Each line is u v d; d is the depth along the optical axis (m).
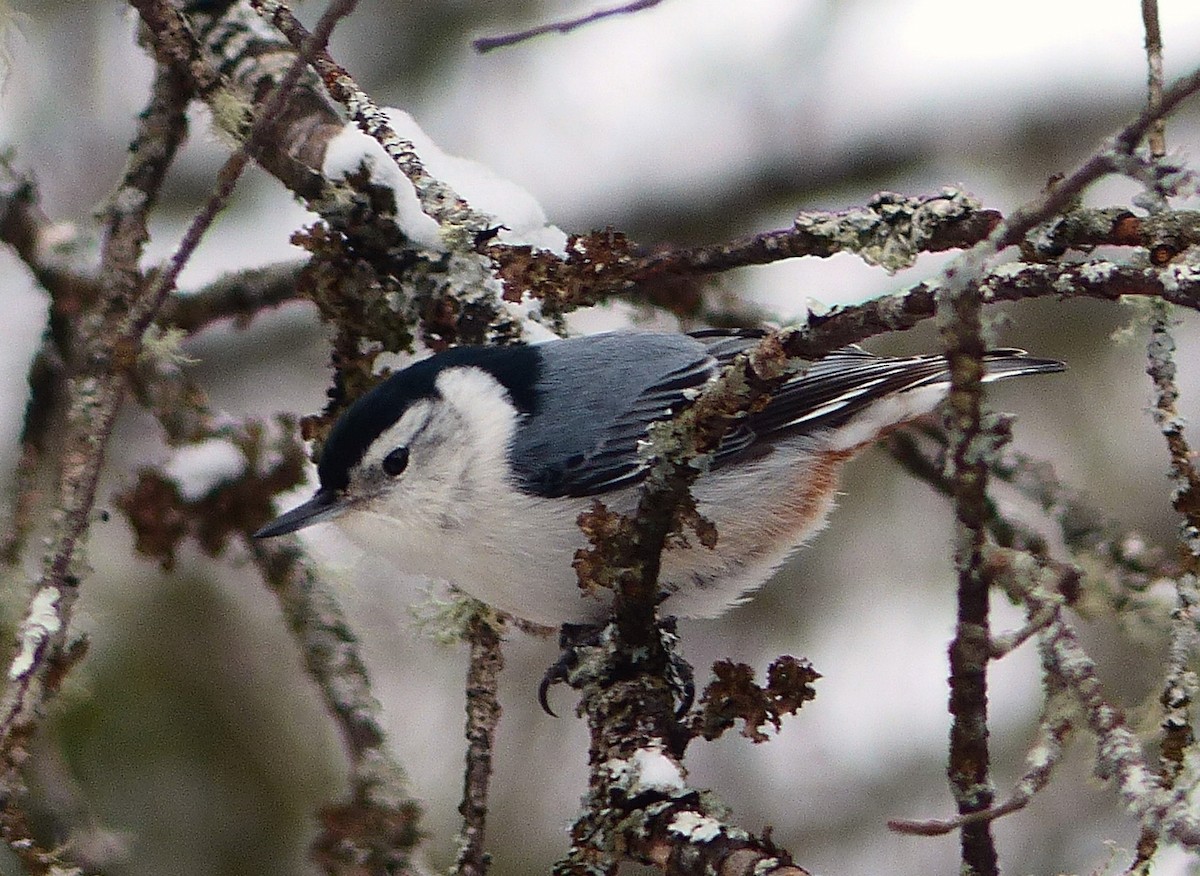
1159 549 8.57
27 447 8.16
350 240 7.72
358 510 7.40
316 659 7.62
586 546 7.20
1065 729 5.29
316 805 9.49
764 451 7.57
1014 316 10.84
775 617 10.68
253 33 8.14
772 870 5.09
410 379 7.43
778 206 11.53
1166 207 5.10
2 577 7.82
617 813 5.70
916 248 6.53
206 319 8.84
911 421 8.03
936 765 10.34
